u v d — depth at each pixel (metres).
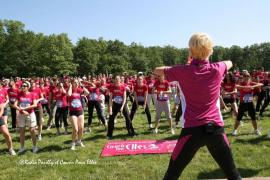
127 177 6.57
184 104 2.89
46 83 15.66
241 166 6.91
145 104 11.41
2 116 8.62
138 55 105.25
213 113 2.80
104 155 8.23
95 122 13.59
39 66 76.88
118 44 98.75
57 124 11.35
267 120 12.36
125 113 10.49
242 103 9.61
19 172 7.16
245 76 9.64
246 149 8.15
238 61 106.50
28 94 8.91
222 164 2.79
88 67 85.94
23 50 76.31
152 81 14.70
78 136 9.30
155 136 10.19
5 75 74.75
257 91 14.13
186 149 2.77
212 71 2.82
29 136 11.20
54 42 78.88
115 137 10.38
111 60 93.31
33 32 79.25
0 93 8.62
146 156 7.96
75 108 9.00
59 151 8.88
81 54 86.00
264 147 8.29
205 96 2.79
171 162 2.84
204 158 7.48
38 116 10.54
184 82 2.83
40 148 9.30
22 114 8.82
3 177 6.86
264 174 6.44
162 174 6.65
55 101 12.24
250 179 3.62
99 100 11.76
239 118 9.66
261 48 105.19
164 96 10.39
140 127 12.01
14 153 8.70
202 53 2.84
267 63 103.06
